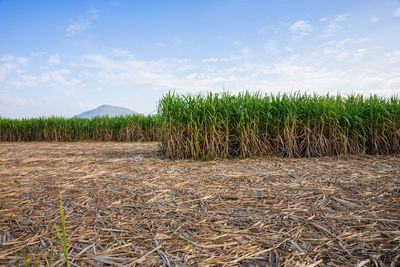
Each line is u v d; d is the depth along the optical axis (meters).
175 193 2.61
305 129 4.89
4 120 10.80
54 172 3.54
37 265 1.37
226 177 3.20
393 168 3.57
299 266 1.37
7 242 1.61
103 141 10.12
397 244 1.60
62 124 10.65
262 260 1.45
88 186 2.86
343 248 1.55
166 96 5.05
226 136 4.77
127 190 2.71
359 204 2.27
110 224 1.88
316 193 2.56
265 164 4.02
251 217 2.00
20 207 2.22
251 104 5.06
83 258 1.44
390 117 5.00
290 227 1.84
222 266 1.38
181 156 4.75
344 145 4.84
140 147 6.98
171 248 1.56
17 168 3.82
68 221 1.94
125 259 1.44
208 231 1.79
